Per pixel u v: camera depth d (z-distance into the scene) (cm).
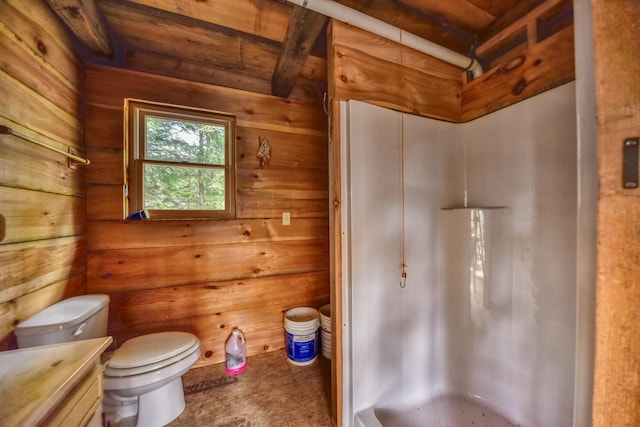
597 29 43
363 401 124
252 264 192
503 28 139
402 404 134
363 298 125
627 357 39
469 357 138
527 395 120
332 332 127
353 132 123
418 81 143
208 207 177
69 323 102
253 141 192
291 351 181
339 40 122
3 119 91
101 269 153
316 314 198
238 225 187
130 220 155
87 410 68
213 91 180
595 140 44
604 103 42
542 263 116
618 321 40
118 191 157
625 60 39
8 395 55
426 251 143
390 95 135
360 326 124
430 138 144
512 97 129
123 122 156
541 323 116
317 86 210
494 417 128
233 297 186
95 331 119
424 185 142
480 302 133
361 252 125
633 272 38
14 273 96
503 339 128
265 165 196
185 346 132
